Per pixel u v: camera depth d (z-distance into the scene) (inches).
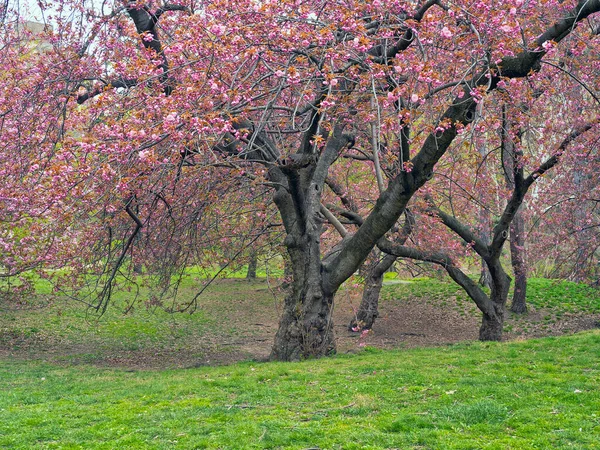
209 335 1008.2
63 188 436.5
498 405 368.2
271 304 1304.1
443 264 769.6
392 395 420.5
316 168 659.4
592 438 307.3
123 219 650.8
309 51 464.4
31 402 475.2
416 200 703.7
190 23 474.3
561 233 912.9
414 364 533.3
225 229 772.6
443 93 538.0
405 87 434.3
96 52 578.9
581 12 439.8
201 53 445.1
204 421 378.9
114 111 498.3
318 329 643.5
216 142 423.5
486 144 786.8
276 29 430.6
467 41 455.8
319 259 649.6
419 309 1188.5
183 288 1462.8
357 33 435.2
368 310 1023.6
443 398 398.6
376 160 579.8
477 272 1568.7
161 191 528.4
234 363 690.2
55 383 576.1
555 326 1007.0
